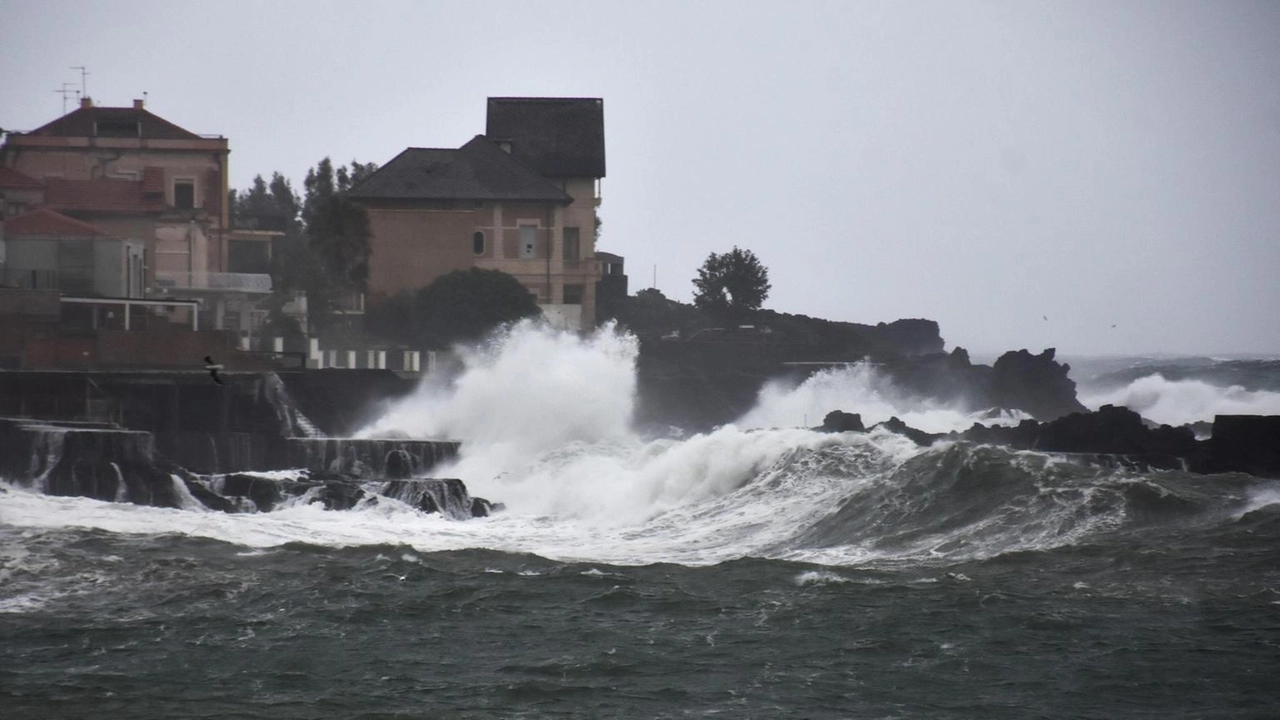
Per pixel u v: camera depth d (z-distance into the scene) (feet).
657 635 388.16
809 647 374.22
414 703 333.62
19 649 375.66
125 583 442.50
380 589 440.04
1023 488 510.99
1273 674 344.90
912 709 326.44
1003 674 349.61
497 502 643.04
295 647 378.94
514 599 428.56
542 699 336.29
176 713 326.65
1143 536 468.75
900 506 519.60
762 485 586.04
